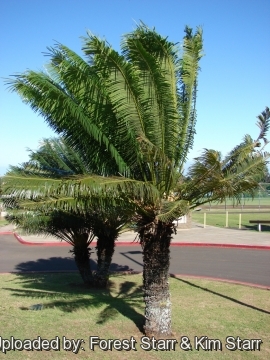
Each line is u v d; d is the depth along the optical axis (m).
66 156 10.10
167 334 7.37
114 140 7.03
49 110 6.81
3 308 9.14
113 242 11.38
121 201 6.59
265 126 7.10
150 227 7.10
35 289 11.18
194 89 7.46
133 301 9.85
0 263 15.57
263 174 7.03
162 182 6.86
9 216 10.91
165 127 6.79
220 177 6.27
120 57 6.25
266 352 6.75
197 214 38.25
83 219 10.34
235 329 7.87
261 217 34.62
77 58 6.73
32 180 5.95
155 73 6.43
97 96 6.84
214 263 14.93
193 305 9.55
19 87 6.71
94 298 10.12
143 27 6.59
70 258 16.56
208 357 6.51
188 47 7.37
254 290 10.97
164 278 7.36
